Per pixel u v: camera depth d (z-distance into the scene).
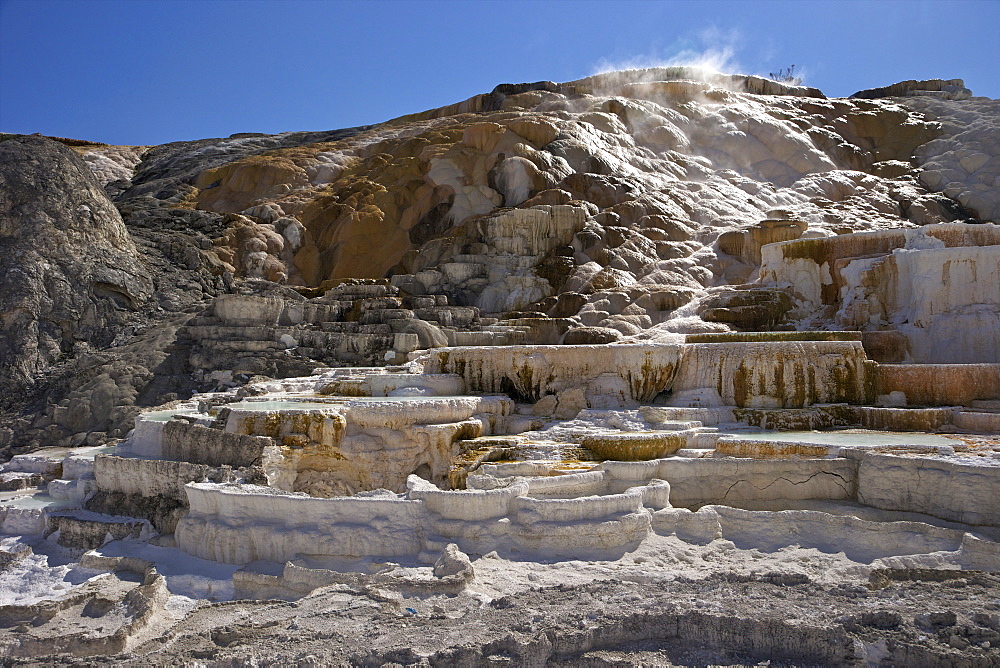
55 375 16.28
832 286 17.33
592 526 8.53
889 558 7.94
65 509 10.95
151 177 36.97
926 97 38.50
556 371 13.54
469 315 18.42
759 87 37.59
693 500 9.98
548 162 25.17
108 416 14.79
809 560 8.22
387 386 13.42
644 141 29.92
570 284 20.38
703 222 24.80
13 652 7.26
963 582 7.39
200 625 7.41
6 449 14.42
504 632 6.57
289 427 10.83
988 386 12.32
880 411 11.82
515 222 21.75
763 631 6.50
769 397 12.66
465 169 25.80
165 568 8.84
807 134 32.22
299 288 21.98
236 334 16.61
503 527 8.57
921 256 15.03
